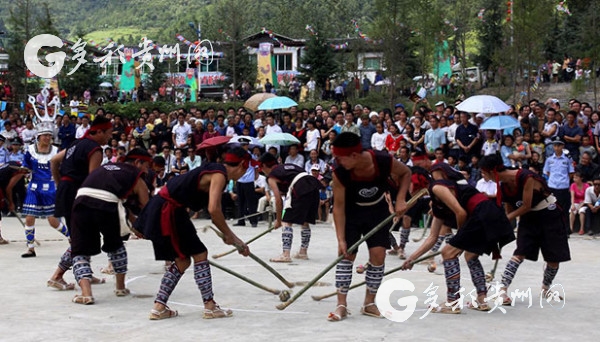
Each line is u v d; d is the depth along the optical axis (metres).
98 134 8.00
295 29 56.53
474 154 14.77
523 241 7.59
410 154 14.82
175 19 133.50
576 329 6.25
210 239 12.71
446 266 6.91
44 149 10.34
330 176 15.80
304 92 33.50
